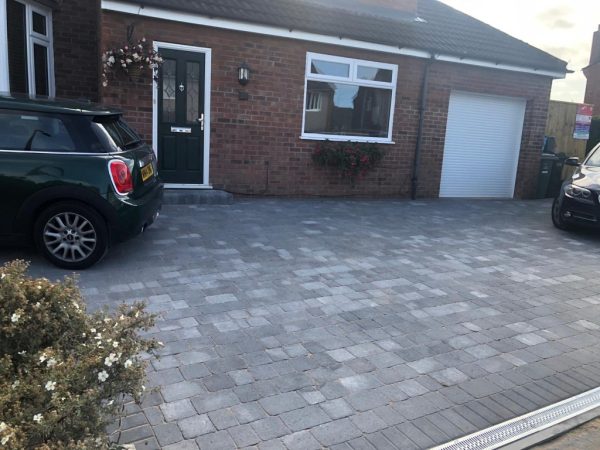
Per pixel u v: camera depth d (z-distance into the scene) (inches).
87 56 414.0
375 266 249.1
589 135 605.3
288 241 283.7
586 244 319.9
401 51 422.9
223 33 365.1
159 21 346.9
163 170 369.7
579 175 351.3
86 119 218.7
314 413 128.2
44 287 105.3
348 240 294.7
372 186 444.8
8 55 331.6
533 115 498.9
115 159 218.1
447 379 148.3
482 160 497.7
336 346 164.1
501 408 135.5
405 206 418.9
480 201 479.5
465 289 225.1
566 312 205.0
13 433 77.8
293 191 412.5
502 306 207.6
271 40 380.2
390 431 123.1
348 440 119.0
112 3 330.0
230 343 161.8
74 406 85.8
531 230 354.9
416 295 213.8
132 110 350.6
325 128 418.3
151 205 240.2
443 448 118.4
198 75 366.0
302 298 202.7
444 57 440.1
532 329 186.7
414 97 445.4
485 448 120.0
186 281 213.3
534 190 516.1
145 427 119.4
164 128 364.2
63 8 401.7
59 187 211.0
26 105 213.0
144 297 193.8
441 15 530.3
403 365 154.7
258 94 383.9
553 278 247.4
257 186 398.3
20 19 351.6
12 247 243.0
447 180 485.7
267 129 391.9
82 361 93.7
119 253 245.4
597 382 151.7
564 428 129.6
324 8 435.5
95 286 201.8
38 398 86.9
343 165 414.6
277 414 126.9
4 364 92.3
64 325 105.2
